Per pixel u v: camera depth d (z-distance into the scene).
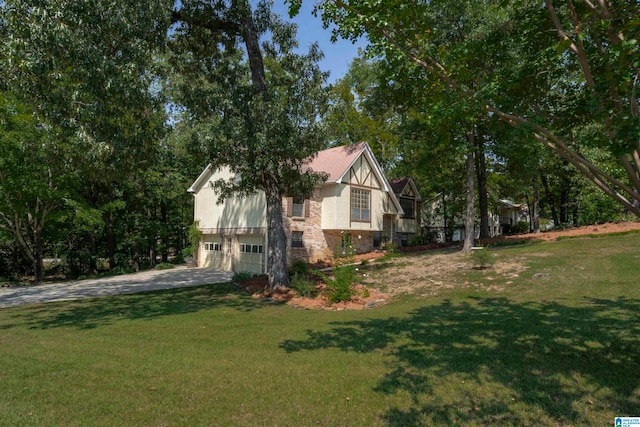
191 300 13.12
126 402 4.68
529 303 9.60
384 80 6.01
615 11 4.05
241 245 22.00
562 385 4.91
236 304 12.14
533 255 16.48
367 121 31.14
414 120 19.27
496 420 4.14
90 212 21.83
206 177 25.56
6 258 26.55
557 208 42.41
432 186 31.16
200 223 26.11
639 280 10.70
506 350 6.27
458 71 5.14
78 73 8.96
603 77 4.10
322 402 4.65
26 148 15.87
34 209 21.95
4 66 8.47
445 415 4.27
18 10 7.95
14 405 4.59
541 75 5.46
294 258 20.36
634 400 4.44
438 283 13.48
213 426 4.10
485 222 26.73
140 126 11.04
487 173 32.09
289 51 13.88
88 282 19.94
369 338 7.44
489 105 5.12
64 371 5.76
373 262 20.56
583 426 3.96
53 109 9.20
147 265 30.75
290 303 12.03
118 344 7.34
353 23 5.09
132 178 24.50
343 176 21.91
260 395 4.87
